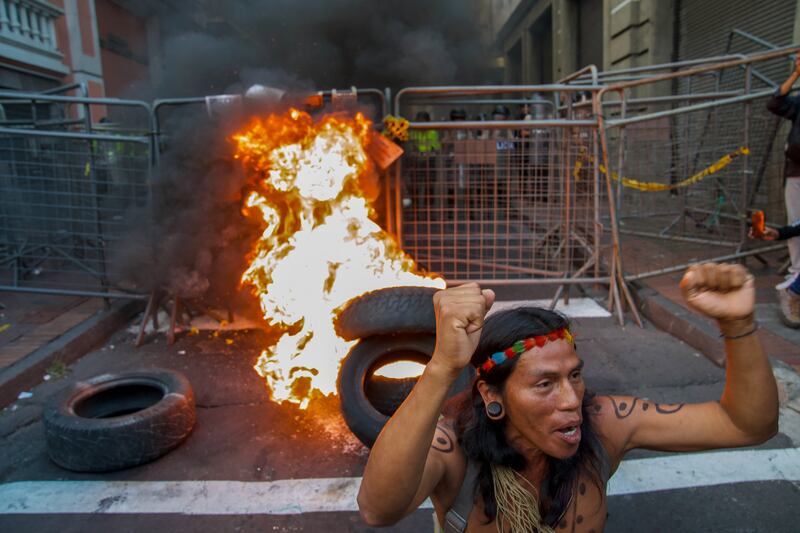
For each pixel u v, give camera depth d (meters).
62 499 3.00
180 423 3.46
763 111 6.56
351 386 3.35
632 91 12.09
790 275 4.90
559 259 6.01
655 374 4.31
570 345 1.33
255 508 2.89
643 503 2.82
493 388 1.36
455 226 5.86
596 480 1.45
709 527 2.65
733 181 7.06
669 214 7.43
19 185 6.71
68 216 6.83
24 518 2.85
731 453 3.20
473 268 7.02
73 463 3.21
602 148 5.63
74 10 14.39
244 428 3.72
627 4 12.16
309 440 3.56
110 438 3.19
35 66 12.88
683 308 5.23
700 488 2.92
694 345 4.76
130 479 3.18
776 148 7.12
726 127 7.06
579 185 6.25
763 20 8.57
